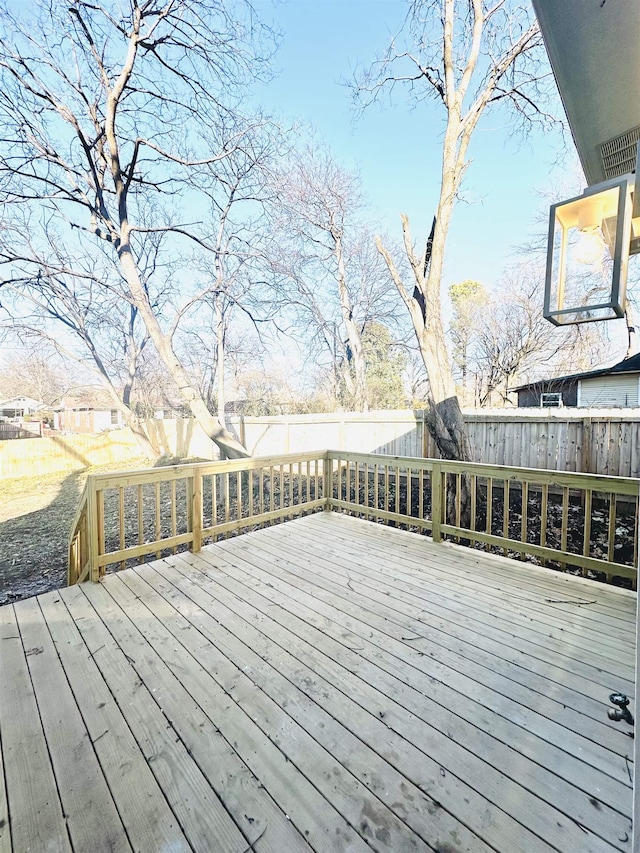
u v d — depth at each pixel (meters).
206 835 1.29
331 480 5.12
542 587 3.01
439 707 1.82
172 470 3.56
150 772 1.50
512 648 2.26
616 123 1.70
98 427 28.00
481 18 5.29
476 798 1.40
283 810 1.36
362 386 15.70
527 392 13.65
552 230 1.96
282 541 4.02
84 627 2.48
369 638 2.36
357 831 1.29
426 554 3.68
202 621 2.55
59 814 1.35
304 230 13.26
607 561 3.01
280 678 2.02
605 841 1.26
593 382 10.97
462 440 5.42
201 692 1.92
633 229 1.77
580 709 1.80
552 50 1.48
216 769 1.51
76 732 1.69
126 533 6.32
